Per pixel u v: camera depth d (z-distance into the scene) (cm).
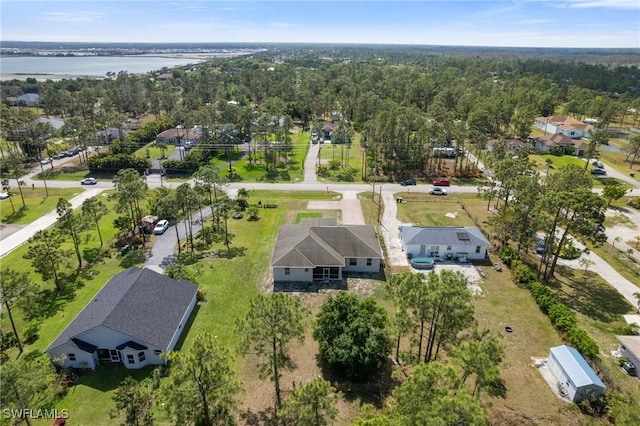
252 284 4541
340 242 4831
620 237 5781
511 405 2955
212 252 5259
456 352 2580
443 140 8631
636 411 2441
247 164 9262
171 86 17962
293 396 2392
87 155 9675
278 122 10700
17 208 6688
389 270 4872
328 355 3147
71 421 2795
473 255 5138
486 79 19400
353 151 10356
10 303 3544
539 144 10719
